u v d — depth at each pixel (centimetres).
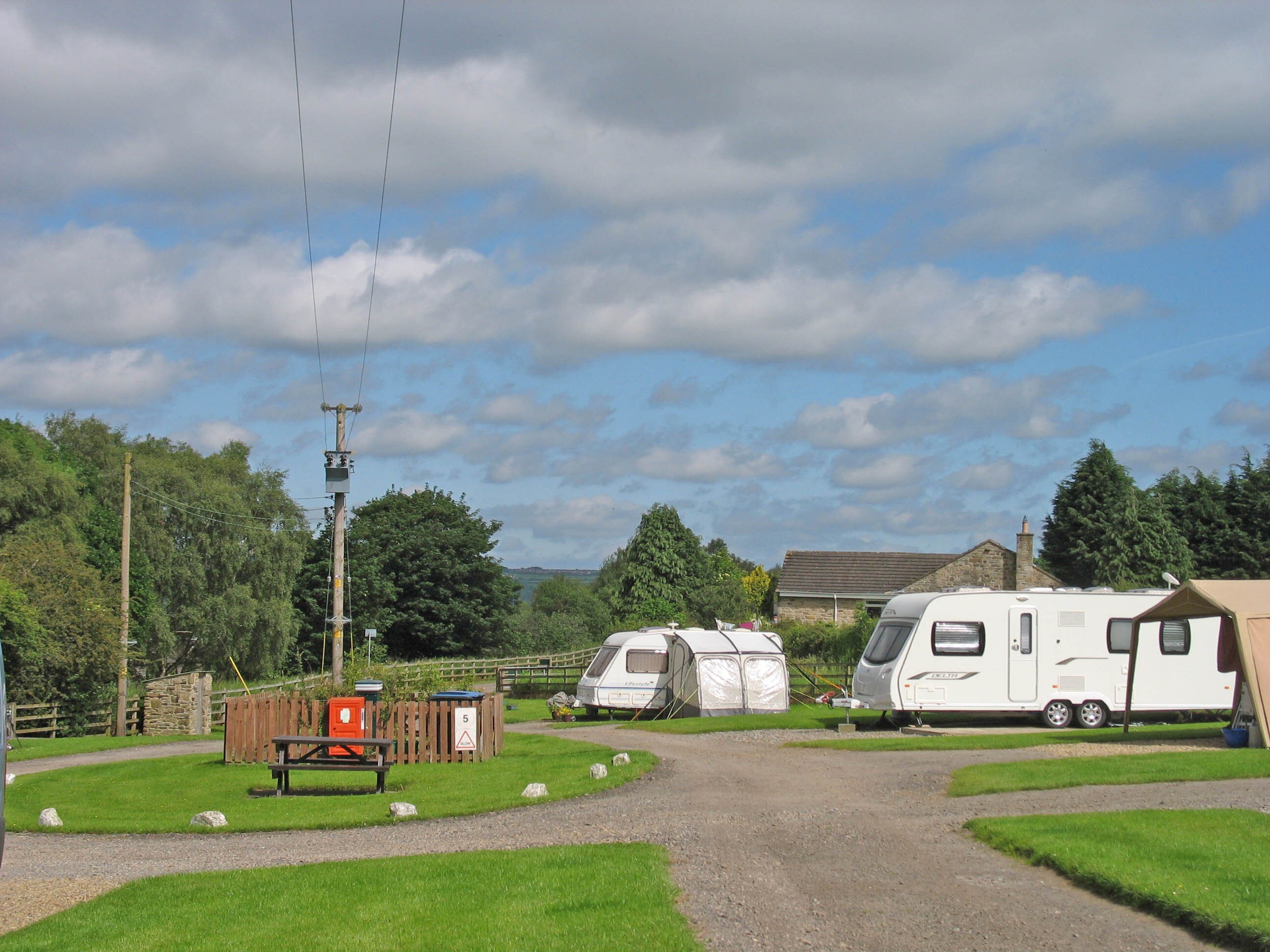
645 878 983
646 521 6975
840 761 1839
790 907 901
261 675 5384
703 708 2948
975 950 788
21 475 4088
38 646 3030
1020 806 1345
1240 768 1539
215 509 5238
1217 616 2086
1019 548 5631
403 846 1244
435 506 7369
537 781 1712
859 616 5244
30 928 880
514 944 791
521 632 7656
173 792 1820
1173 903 852
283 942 812
